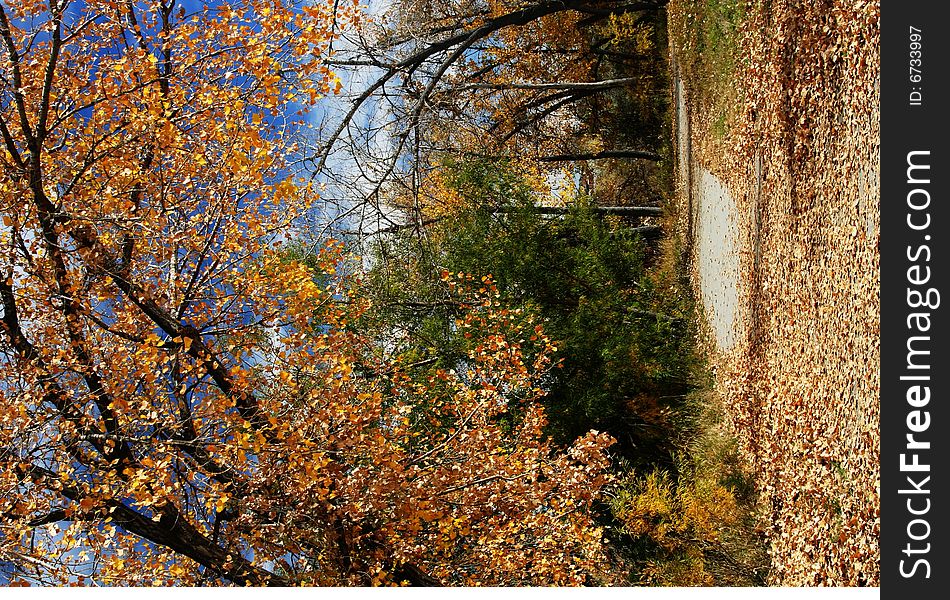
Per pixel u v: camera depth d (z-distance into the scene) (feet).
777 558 25.11
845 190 19.83
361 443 22.35
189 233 21.70
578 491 23.84
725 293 38.24
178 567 19.85
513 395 35.53
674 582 29.55
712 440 34.81
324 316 26.89
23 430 18.31
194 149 21.84
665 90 65.57
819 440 21.52
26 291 20.39
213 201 22.30
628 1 72.28
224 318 23.65
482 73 68.54
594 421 41.63
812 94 22.62
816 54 22.06
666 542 31.55
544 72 73.36
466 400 25.77
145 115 20.72
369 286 41.70
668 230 62.34
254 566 22.20
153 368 20.25
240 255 23.63
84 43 22.62
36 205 20.20
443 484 23.16
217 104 21.58
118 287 21.35
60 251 20.86
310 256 31.89
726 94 37.17
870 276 17.97
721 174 38.96
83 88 22.68
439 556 25.29
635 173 79.66
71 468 18.53
